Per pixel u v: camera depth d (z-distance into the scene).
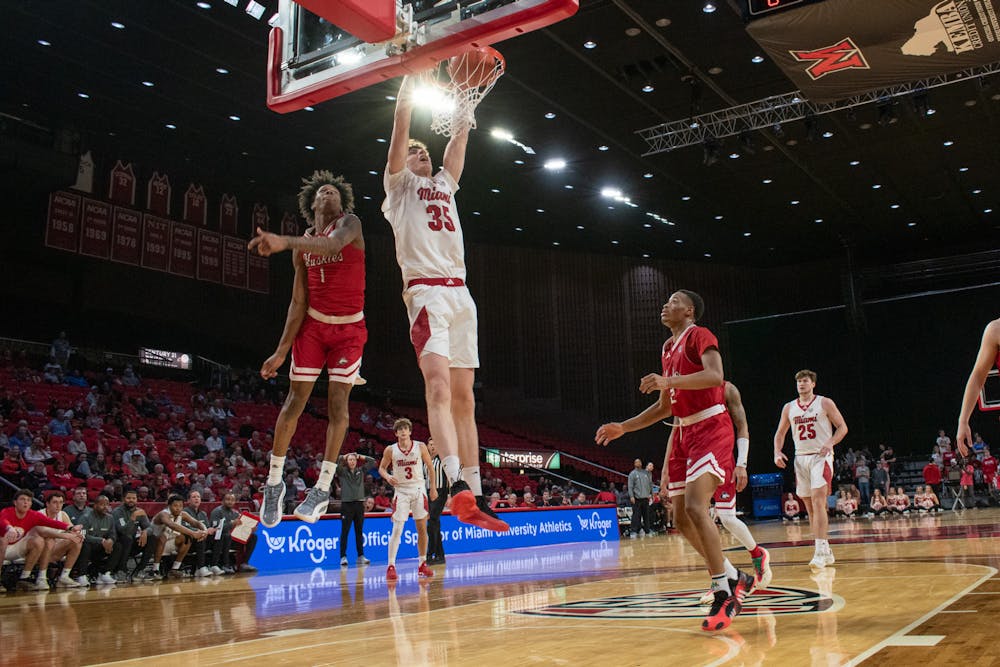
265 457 15.67
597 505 16.61
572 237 25.20
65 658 3.78
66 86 15.80
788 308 27.73
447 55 3.24
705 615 4.37
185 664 3.47
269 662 3.45
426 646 3.72
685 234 24.47
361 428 21.00
